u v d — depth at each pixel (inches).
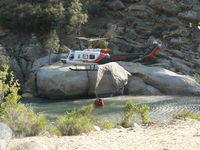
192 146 419.8
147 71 2055.9
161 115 1192.8
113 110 1332.4
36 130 601.6
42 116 653.9
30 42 2635.3
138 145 442.9
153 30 2748.5
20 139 515.5
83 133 606.2
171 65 2402.8
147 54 1423.5
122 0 3137.3
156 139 488.7
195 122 730.2
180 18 2859.3
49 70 1845.5
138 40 2741.1
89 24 2915.8
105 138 522.0
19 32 2783.0
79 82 1795.0
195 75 2237.9
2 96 729.0
